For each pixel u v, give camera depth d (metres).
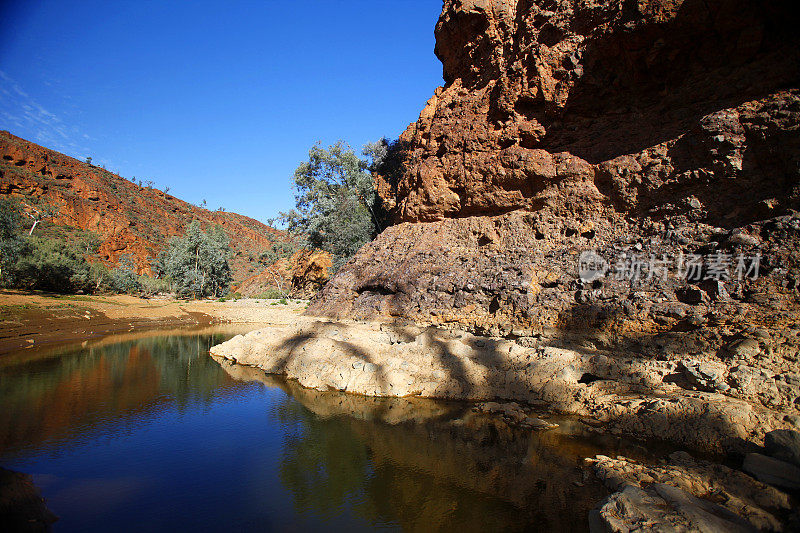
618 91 13.79
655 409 7.31
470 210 17.23
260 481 6.13
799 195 9.59
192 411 9.25
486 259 14.92
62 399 10.00
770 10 10.68
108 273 43.41
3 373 12.27
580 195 13.80
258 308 36.56
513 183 15.67
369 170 33.34
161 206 122.38
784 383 6.97
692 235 10.98
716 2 11.03
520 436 7.54
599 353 9.62
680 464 5.96
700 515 4.25
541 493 5.62
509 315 12.58
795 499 5.00
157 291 50.62
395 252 18.56
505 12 17.31
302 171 34.94
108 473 6.30
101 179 112.88
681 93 12.53
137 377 12.26
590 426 7.77
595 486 5.71
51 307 24.20
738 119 10.96
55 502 5.40
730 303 9.23
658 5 11.84
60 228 76.75
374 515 5.21
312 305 20.94
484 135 16.75
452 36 19.41
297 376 11.82
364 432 7.98
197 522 5.02
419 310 15.04
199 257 56.06
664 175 12.08
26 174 87.69
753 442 6.19
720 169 10.95
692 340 8.73
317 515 5.21
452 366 10.45
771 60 11.06
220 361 14.82
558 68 14.65
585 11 14.13
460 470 6.40
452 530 4.85
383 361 11.09
